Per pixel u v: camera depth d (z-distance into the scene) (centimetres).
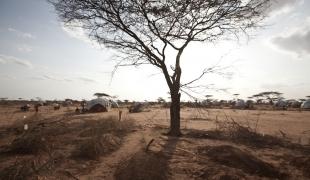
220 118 2645
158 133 1437
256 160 776
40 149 912
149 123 2019
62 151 918
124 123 1620
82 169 721
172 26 1362
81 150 873
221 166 743
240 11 1327
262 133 1462
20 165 677
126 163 738
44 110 4009
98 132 1246
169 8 1292
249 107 5275
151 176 654
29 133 1098
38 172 660
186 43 1406
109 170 718
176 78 1405
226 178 648
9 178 620
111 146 977
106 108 3716
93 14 1373
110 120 1630
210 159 827
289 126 1914
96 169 726
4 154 873
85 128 1477
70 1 1337
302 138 1323
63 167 730
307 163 765
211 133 1393
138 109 3788
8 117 2467
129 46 1434
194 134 1389
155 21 1343
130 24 1378
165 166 734
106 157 857
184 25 1357
